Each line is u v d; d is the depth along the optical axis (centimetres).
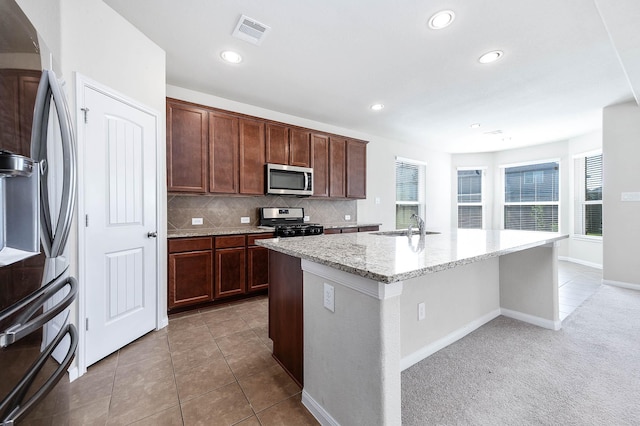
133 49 212
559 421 137
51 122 98
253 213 377
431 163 616
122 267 208
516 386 164
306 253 142
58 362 104
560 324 249
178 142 285
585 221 506
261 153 347
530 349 207
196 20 203
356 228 425
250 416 142
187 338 225
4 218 81
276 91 322
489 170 644
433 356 200
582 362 189
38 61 93
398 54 242
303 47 234
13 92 81
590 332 235
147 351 204
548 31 209
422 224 235
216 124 312
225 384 167
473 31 210
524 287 259
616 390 160
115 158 201
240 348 210
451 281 220
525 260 258
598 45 227
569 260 528
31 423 89
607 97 337
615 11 175
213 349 208
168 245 264
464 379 172
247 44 231
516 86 305
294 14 194
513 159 611
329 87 311
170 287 265
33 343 88
